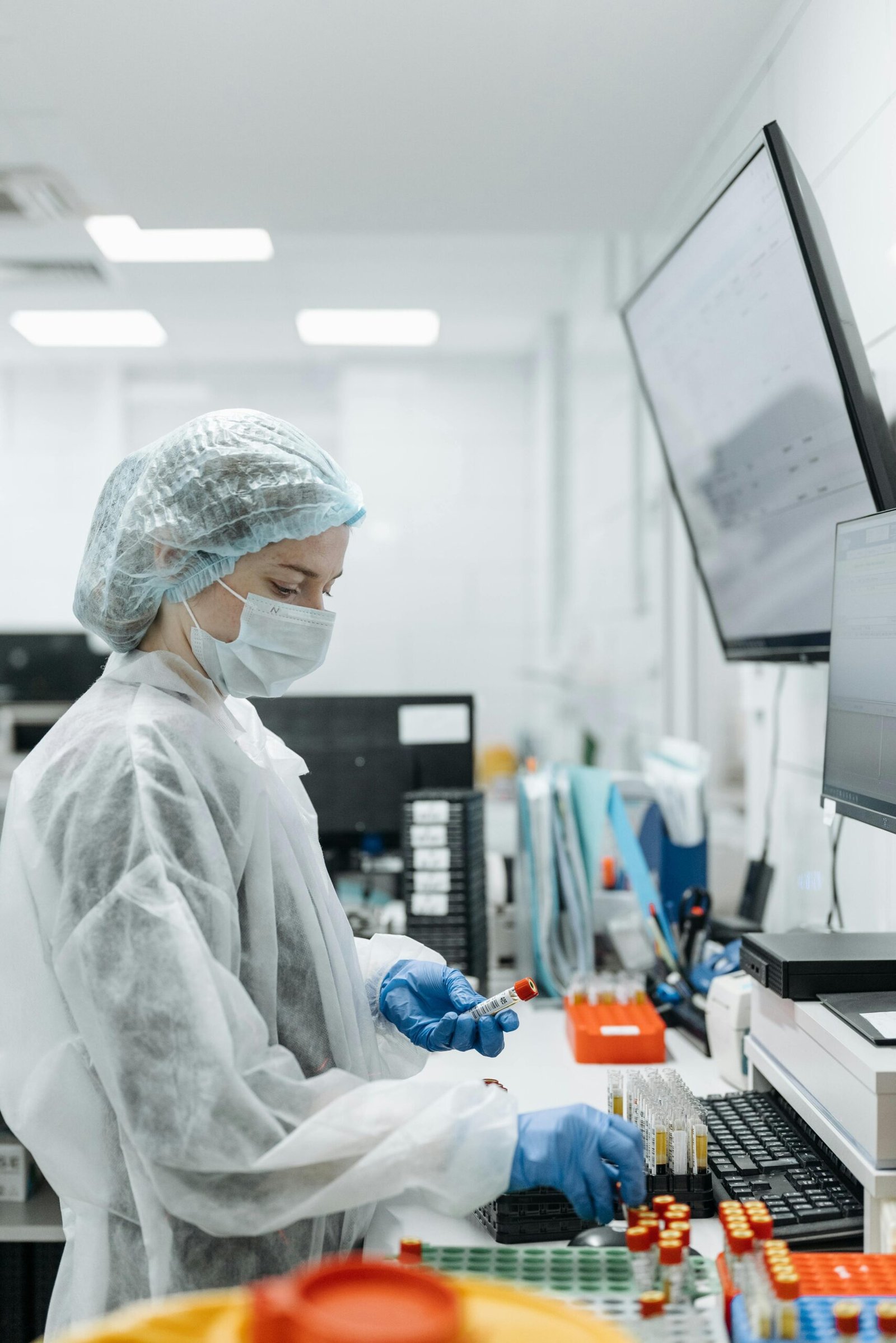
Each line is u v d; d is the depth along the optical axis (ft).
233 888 3.26
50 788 3.29
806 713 6.28
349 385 18.88
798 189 4.45
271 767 3.84
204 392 19.22
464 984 4.10
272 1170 2.91
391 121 7.23
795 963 3.69
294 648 3.64
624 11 5.98
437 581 19.04
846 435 4.63
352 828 7.88
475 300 15.92
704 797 6.48
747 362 5.34
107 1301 3.26
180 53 6.40
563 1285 2.79
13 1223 4.75
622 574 12.57
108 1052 2.95
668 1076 3.95
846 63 5.21
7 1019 3.31
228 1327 1.76
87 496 19.06
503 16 6.03
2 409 19.08
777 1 5.94
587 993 5.61
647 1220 2.78
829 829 5.80
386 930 6.93
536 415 18.42
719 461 6.11
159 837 3.07
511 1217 3.41
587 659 14.88
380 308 15.74
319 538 3.58
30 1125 3.24
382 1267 1.72
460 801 6.34
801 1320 2.37
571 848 6.39
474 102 6.97
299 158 7.81
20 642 10.44
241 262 11.97
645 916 6.09
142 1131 2.89
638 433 11.67
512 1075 4.89
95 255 12.47
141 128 7.34
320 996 3.63
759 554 5.94
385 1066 4.11
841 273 5.38
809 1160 3.59
